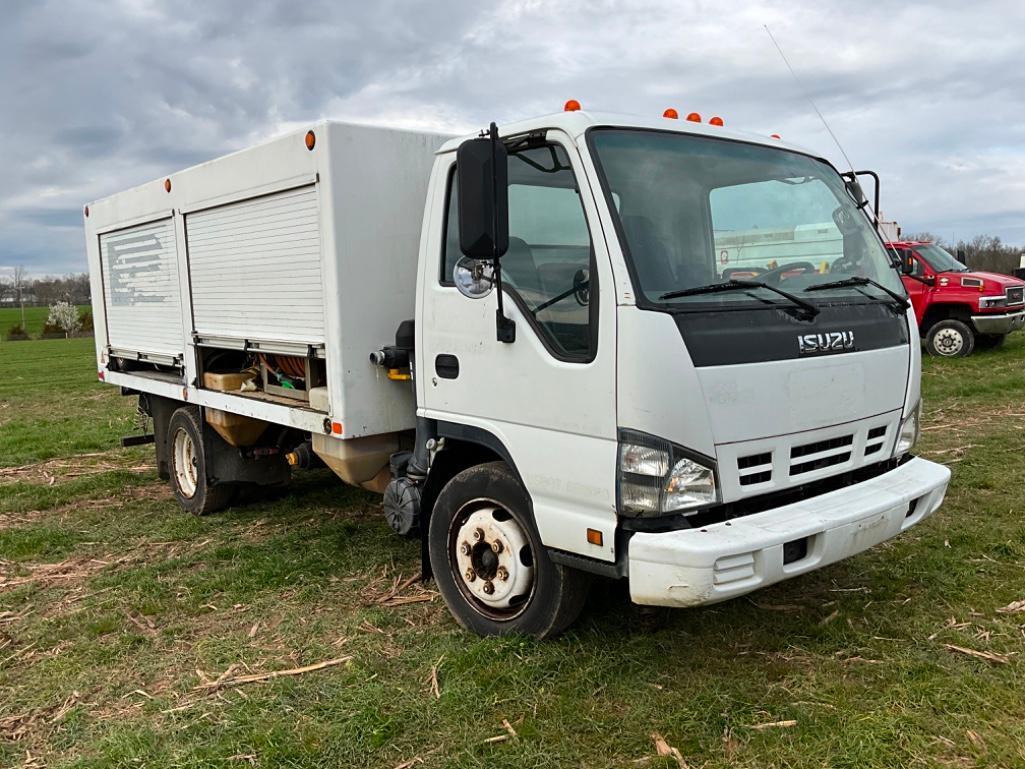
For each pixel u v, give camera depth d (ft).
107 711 12.86
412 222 16.55
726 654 13.42
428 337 14.56
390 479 17.74
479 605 14.55
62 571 19.58
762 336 11.86
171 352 22.97
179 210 21.18
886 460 14.14
